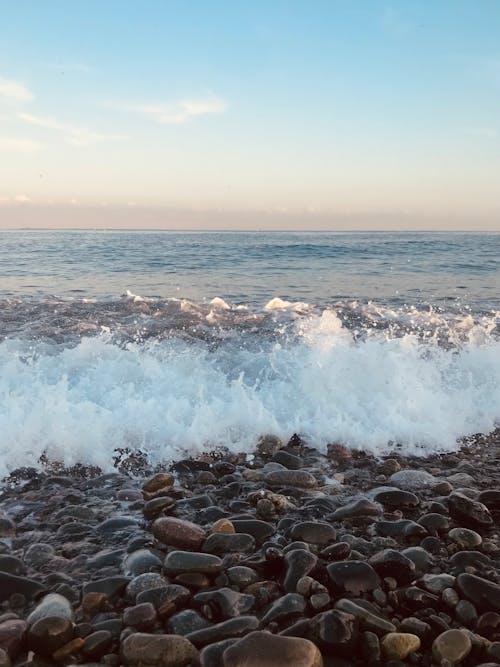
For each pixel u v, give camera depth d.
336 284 12.62
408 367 4.80
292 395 4.53
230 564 2.58
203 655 1.98
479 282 13.12
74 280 12.67
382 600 2.35
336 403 4.43
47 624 2.06
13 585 2.37
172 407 4.18
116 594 2.36
